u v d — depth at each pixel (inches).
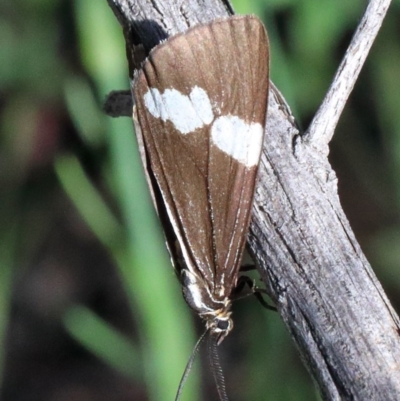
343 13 8.4
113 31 7.3
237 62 5.7
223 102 5.7
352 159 9.3
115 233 7.5
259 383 7.7
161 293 7.3
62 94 9.1
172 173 5.8
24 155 9.5
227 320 6.2
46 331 10.6
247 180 5.7
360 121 9.2
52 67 9.0
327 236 5.6
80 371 10.5
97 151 8.7
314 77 8.6
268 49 5.7
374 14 5.7
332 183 5.7
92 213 7.6
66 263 10.8
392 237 9.0
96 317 7.8
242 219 5.7
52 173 9.6
